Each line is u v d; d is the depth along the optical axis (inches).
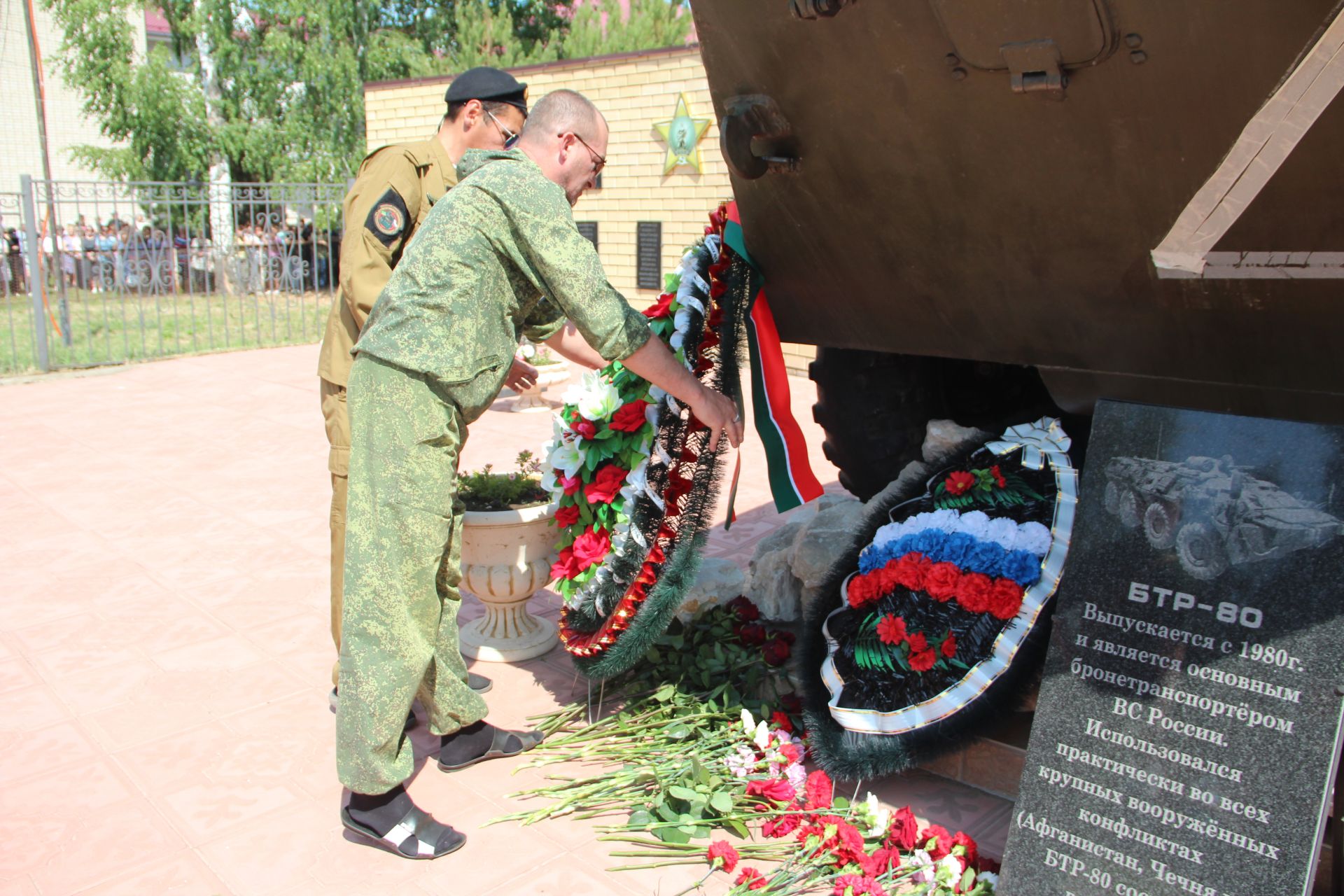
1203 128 80.9
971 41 84.4
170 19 895.1
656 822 115.0
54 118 995.3
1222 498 92.2
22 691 147.9
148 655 159.8
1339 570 86.0
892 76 92.7
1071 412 117.6
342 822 117.1
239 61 871.7
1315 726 84.7
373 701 107.8
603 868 109.1
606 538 129.1
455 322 107.1
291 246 569.6
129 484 259.3
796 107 101.7
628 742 131.6
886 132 98.0
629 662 126.0
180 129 856.9
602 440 130.4
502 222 106.4
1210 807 87.7
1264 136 78.7
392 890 105.6
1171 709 91.3
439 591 120.6
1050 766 95.7
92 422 334.3
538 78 463.2
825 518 162.4
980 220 100.7
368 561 108.5
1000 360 116.8
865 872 102.7
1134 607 95.0
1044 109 86.9
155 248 488.1
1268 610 88.6
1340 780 91.0
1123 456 98.0
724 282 122.3
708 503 120.9
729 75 103.9
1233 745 87.8
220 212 847.7
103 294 474.6
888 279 115.0
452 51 948.6
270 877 107.5
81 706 143.5
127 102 835.4
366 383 108.2
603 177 454.0
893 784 123.5
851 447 157.0
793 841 111.4
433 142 132.8
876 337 125.4
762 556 167.5
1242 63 75.3
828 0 89.0
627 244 454.3
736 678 139.4
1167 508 94.9
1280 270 86.8
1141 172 87.0
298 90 897.5
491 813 119.2
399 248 128.0
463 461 278.5
